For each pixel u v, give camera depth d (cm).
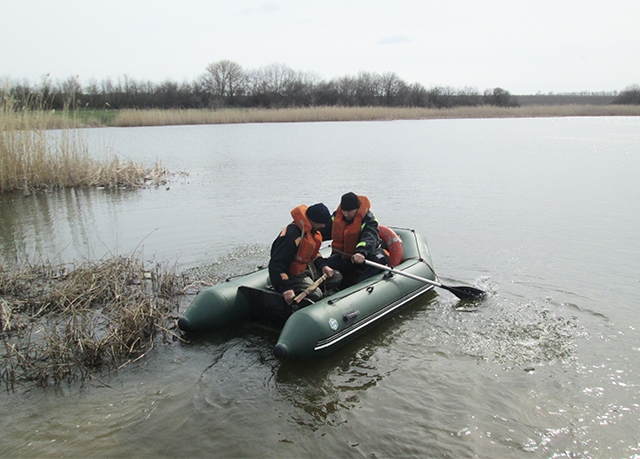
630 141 2462
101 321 535
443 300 597
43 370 429
